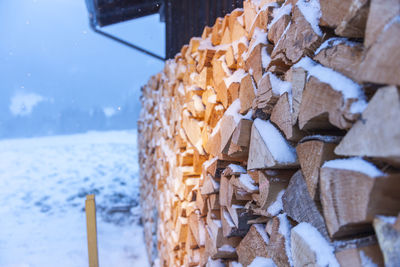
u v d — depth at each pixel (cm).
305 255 70
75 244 465
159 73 318
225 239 137
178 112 220
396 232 48
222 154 131
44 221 546
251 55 107
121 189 655
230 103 133
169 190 261
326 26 70
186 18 362
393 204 51
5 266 404
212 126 151
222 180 136
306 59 75
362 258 57
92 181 693
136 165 803
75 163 803
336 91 60
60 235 496
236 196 119
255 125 99
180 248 219
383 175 51
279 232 88
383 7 49
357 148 54
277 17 93
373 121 50
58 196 629
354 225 59
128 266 402
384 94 48
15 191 645
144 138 436
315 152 69
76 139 1366
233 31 137
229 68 139
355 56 59
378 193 51
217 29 160
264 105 94
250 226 123
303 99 72
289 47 83
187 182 197
